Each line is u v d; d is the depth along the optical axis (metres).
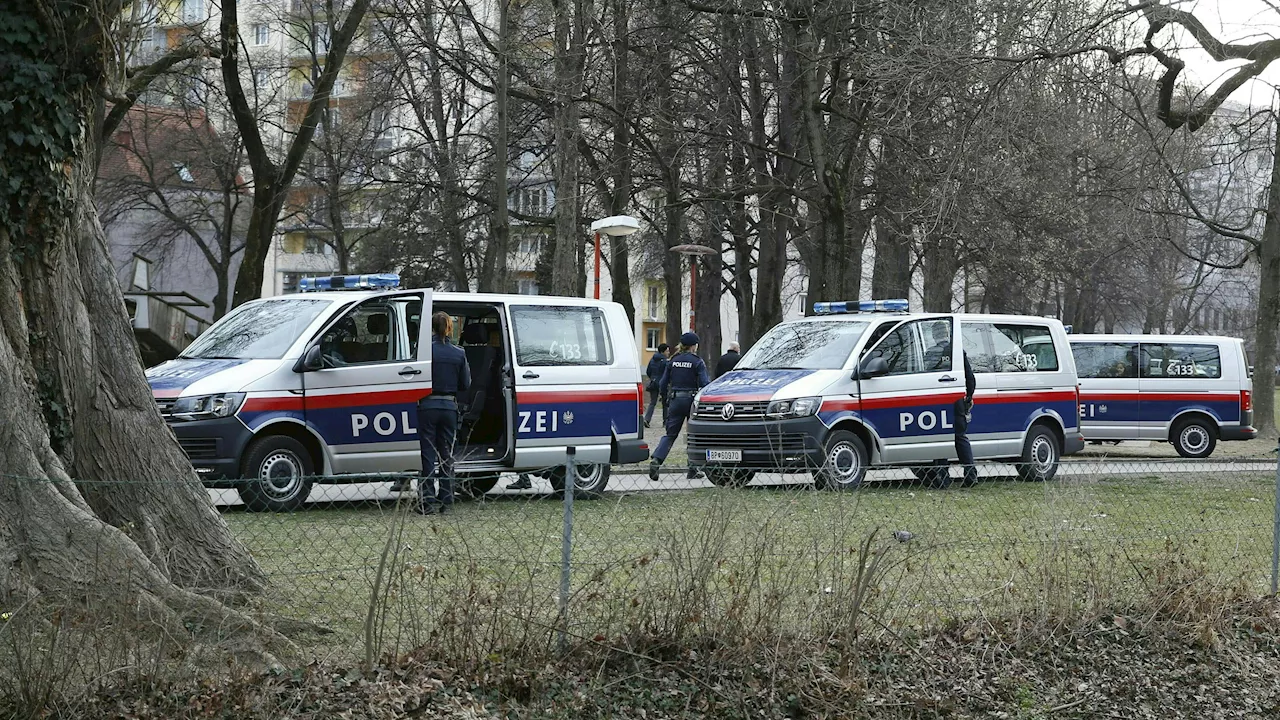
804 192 42.53
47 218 11.15
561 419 21.19
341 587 10.84
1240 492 15.23
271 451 18.50
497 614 9.44
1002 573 12.06
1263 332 43.94
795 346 24.73
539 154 50.34
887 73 31.77
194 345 20.05
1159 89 34.03
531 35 41.84
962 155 32.06
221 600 10.29
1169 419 36.56
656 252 63.94
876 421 23.59
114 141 62.34
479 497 11.16
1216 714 11.30
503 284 33.62
